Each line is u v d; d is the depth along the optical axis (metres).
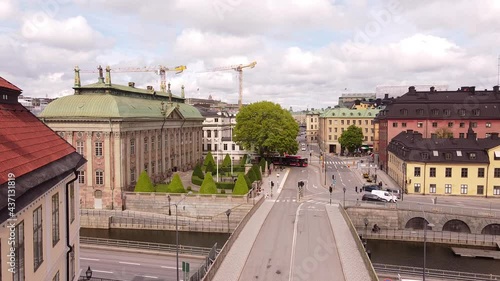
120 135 64.62
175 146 91.31
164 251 46.12
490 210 58.31
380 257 49.88
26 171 15.77
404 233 54.88
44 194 17.81
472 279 39.62
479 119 91.06
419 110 95.19
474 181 69.69
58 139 23.44
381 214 57.62
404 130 95.75
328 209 58.25
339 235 43.12
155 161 79.69
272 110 103.00
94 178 65.38
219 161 125.12
